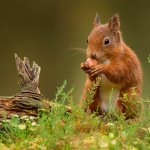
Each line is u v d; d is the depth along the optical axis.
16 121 10.84
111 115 12.08
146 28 35.09
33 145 10.14
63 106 10.96
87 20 34.38
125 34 34.69
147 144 10.02
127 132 10.12
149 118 10.53
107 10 34.78
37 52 33.78
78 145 9.77
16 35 33.88
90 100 11.61
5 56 33.06
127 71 12.84
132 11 35.09
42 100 11.84
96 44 13.16
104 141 9.80
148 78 31.16
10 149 10.06
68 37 34.16
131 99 11.88
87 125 10.94
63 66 32.94
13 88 31.86
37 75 12.09
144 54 34.19
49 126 10.61
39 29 34.22
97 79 12.70
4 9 33.88
